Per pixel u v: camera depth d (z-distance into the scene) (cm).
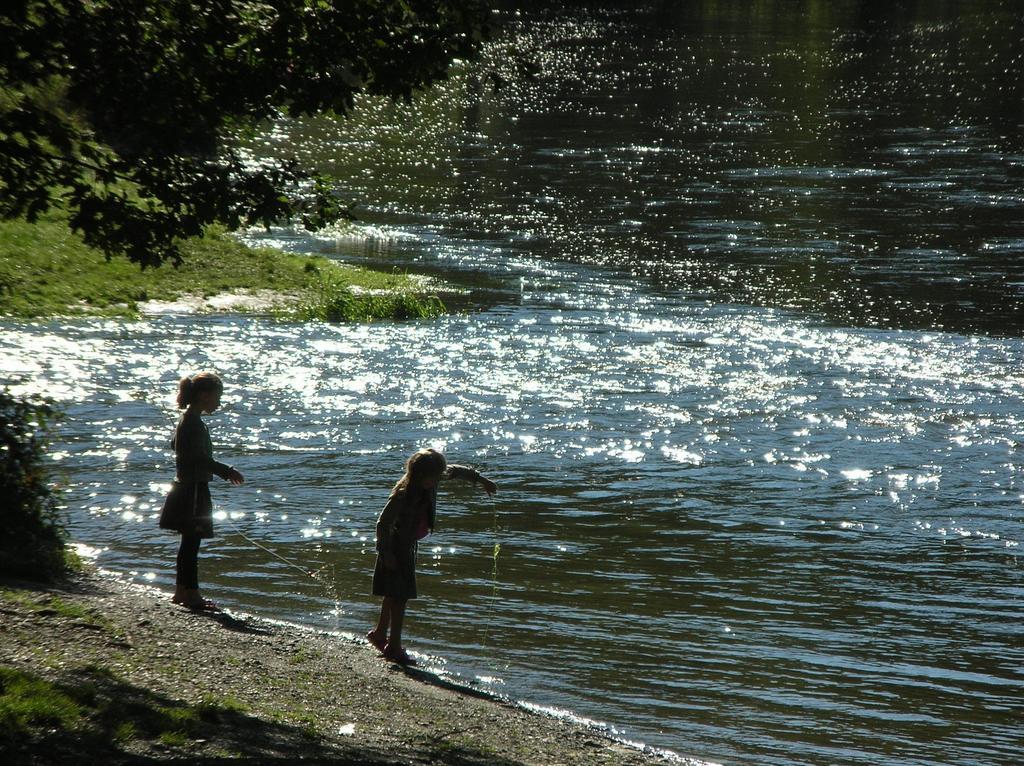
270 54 2088
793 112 15025
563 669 2056
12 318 5016
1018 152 11719
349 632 2197
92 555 2548
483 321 5631
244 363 4578
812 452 3612
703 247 7750
